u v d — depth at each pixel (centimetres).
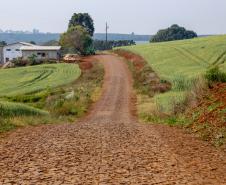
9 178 1142
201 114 2444
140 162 1350
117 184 1097
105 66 10312
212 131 1961
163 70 8625
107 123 2794
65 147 1600
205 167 1309
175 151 1555
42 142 1717
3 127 2231
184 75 7331
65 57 12406
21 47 13888
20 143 1688
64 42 14338
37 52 13462
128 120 3638
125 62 11125
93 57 12650
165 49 11550
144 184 1099
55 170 1233
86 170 1241
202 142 1794
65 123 2912
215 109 2331
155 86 6800
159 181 1126
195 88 3097
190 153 1526
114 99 6266
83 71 9812
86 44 14112
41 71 10031
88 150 1551
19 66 11644
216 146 1691
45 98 6281
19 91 7800
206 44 10862
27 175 1174
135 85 7669
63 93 6756
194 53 10200
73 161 1358
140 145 1677
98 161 1364
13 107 3266
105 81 8281
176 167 1290
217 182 1142
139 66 9938
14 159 1376
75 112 4575
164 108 3847
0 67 12169
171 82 6812
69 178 1151
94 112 5006
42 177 1155
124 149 1580
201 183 1122
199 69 8206
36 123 2662
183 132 2144
